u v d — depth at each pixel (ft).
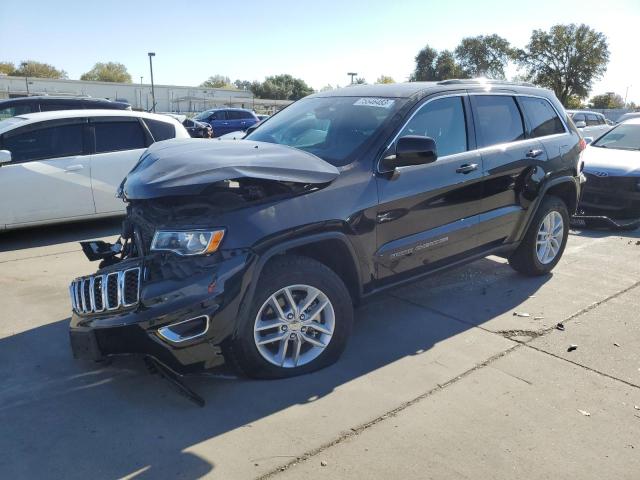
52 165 22.97
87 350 10.59
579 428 9.91
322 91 16.81
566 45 202.28
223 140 13.44
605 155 27.48
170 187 9.82
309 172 11.08
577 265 19.74
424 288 17.19
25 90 195.21
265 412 10.26
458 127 14.51
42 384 11.25
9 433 9.58
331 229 11.32
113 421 9.96
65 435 9.53
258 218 10.41
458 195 14.03
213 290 9.92
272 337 11.05
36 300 15.87
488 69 233.14
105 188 24.23
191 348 10.03
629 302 16.11
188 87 237.25
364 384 11.29
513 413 10.34
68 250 21.42
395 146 12.71
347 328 11.93
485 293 16.74
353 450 9.19
